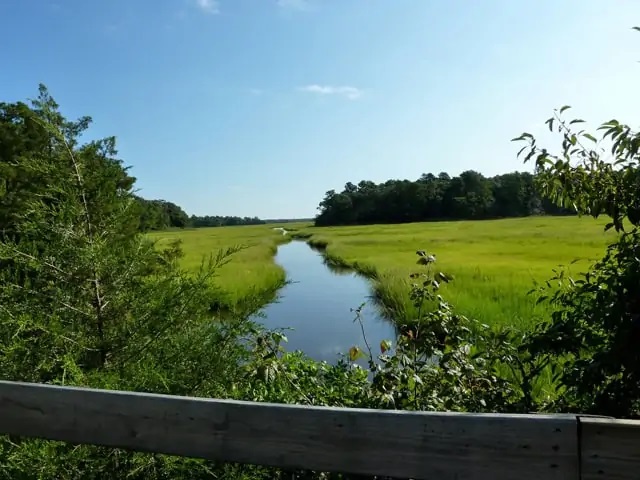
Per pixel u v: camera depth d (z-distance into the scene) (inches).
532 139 119.8
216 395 131.3
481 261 936.3
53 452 102.4
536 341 121.3
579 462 60.1
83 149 140.0
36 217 132.6
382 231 2819.9
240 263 1051.9
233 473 112.1
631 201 112.9
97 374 115.6
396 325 511.2
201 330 134.5
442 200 4564.5
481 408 129.0
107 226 141.1
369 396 135.8
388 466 64.1
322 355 436.8
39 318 122.7
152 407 71.0
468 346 137.9
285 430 66.8
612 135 109.8
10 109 270.4
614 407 106.8
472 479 62.1
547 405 130.0
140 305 133.8
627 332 101.3
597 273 121.0
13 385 76.0
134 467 109.0
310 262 1473.9
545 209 4148.6
